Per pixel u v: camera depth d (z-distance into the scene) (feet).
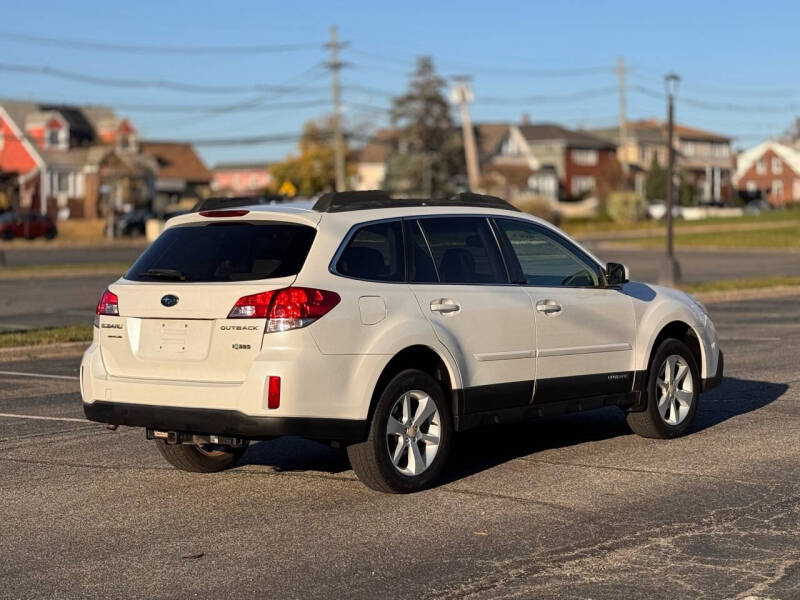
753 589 19.17
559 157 389.80
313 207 26.25
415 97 345.51
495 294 27.86
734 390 41.65
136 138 316.60
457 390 26.91
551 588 19.30
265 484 27.35
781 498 25.39
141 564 20.98
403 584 19.63
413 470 26.21
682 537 22.35
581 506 24.85
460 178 340.59
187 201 355.36
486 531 22.93
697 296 88.79
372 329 25.23
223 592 19.31
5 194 272.51
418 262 26.84
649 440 32.35
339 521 23.82
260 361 24.17
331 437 24.71
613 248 193.16
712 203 363.15
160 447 28.40
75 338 58.75
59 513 24.86
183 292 25.20
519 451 30.91
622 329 30.81
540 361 28.68
